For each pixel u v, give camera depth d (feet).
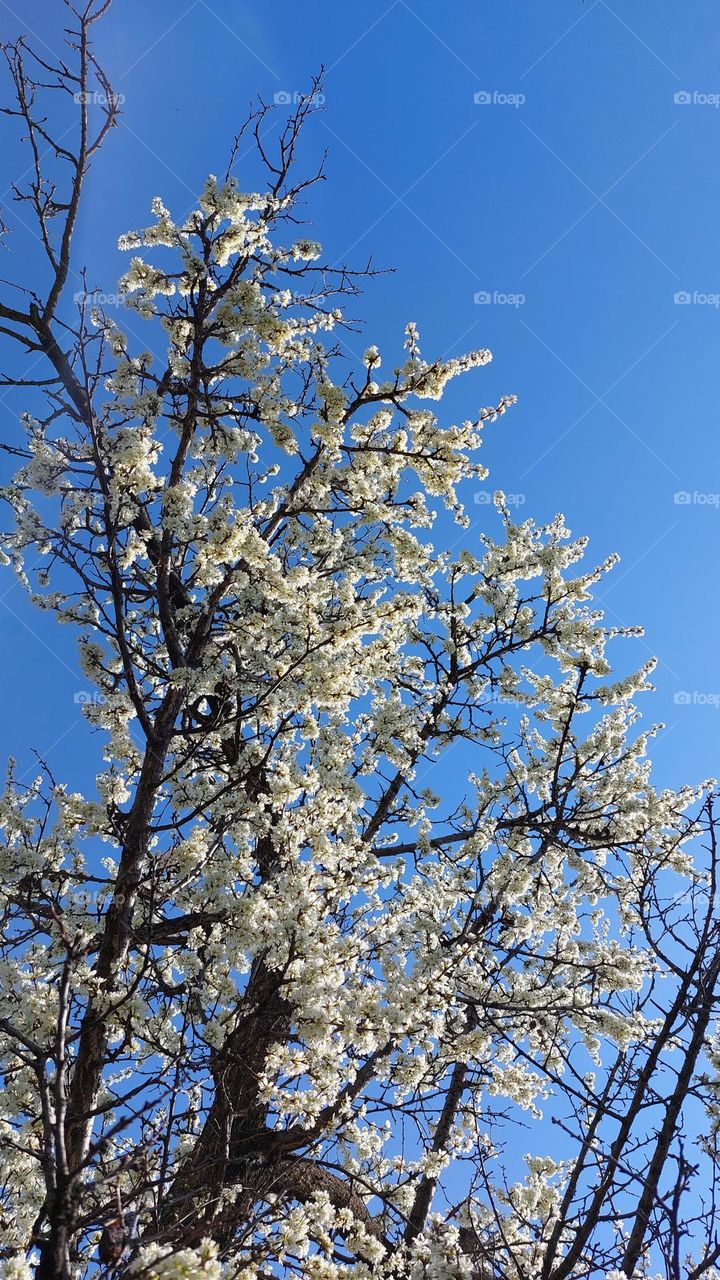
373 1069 19.20
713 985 16.35
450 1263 15.97
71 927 17.72
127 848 18.58
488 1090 25.07
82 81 19.92
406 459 24.23
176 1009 18.57
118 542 19.38
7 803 20.54
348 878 20.83
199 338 20.45
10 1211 15.93
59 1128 9.87
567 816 29.63
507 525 31.65
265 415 21.02
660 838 28.53
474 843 26.61
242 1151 19.15
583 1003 25.50
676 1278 12.48
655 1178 14.88
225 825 18.39
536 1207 23.09
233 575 20.70
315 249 22.38
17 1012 15.55
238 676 21.02
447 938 22.59
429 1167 20.11
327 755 22.44
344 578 25.62
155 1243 12.66
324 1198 17.42
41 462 18.19
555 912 30.01
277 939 17.28
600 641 28.86
